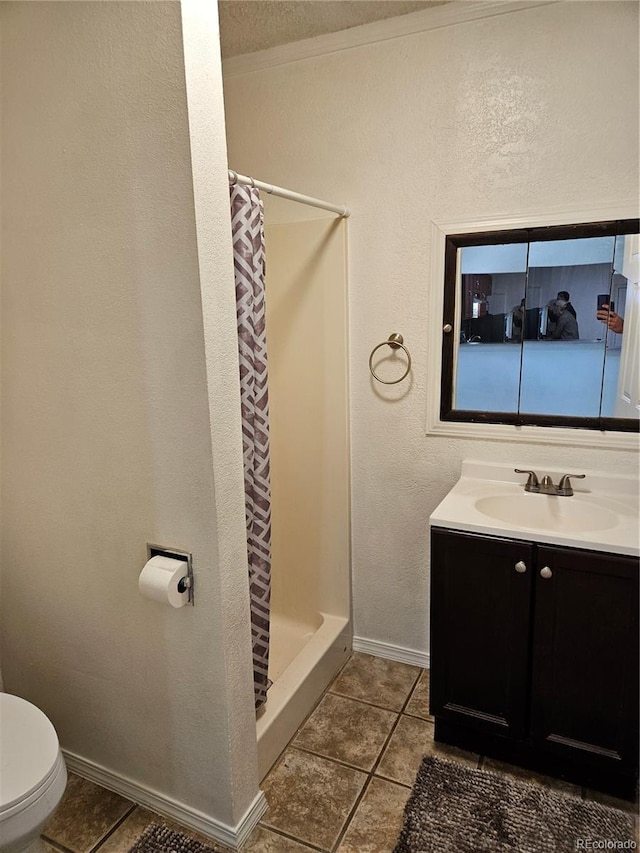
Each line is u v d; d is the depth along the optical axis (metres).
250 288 1.62
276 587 2.58
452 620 1.80
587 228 1.82
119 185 1.31
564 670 1.67
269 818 1.66
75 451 1.55
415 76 1.97
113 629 1.62
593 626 1.61
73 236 1.40
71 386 1.50
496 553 1.70
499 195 1.92
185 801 1.64
